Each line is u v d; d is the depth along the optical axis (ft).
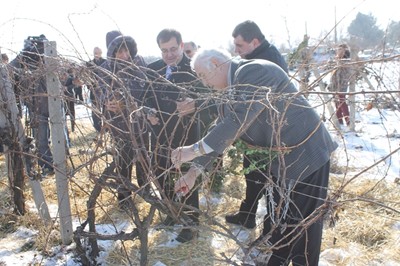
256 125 7.11
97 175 8.49
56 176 9.71
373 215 12.14
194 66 7.79
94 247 9.56
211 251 10.37
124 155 8.62
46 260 9.89
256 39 10.97
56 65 8.44
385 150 19.26
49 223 11.35
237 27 11.10
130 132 7.33
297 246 7.96
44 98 10.69
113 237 8.45
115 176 8.18
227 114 7.34
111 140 7.95
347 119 22.95
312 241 7.82
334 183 14.62
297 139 7.18
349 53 18.03
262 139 7.27
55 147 9.53
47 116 11.04
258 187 11.04
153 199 7.72
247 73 7.08
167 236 11.01
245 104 6.68
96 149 8.02
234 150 7.39
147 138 9.61
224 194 13.89
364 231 11.29
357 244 10.85
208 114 9.39
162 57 10.66
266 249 6.89
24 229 11.42
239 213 11.76
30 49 10.38
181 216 7.77
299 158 7.27
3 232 11.36
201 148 6.95
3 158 17.88
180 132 10.30
